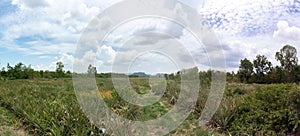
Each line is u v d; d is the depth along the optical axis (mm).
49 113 6020
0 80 21547
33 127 6016
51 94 11000
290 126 5305
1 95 10492
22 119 6777
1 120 6969
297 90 5281
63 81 19562
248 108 6043
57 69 28312
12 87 14891
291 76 18094
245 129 5527
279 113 5309
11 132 5887
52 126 5383
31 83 18438
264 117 5543
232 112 6191
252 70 18391
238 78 17562
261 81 18203
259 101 5977
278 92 5711
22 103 7891
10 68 26406
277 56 18562
